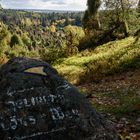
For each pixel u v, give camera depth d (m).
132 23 38.44
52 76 6.52
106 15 39.91
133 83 16.02
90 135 5.98
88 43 38.41
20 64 6.56
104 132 6.12
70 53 34.28
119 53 25.92
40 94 6.16
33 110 5.95
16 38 103.81
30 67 6.53
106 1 39.28
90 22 43.06
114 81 17.88
